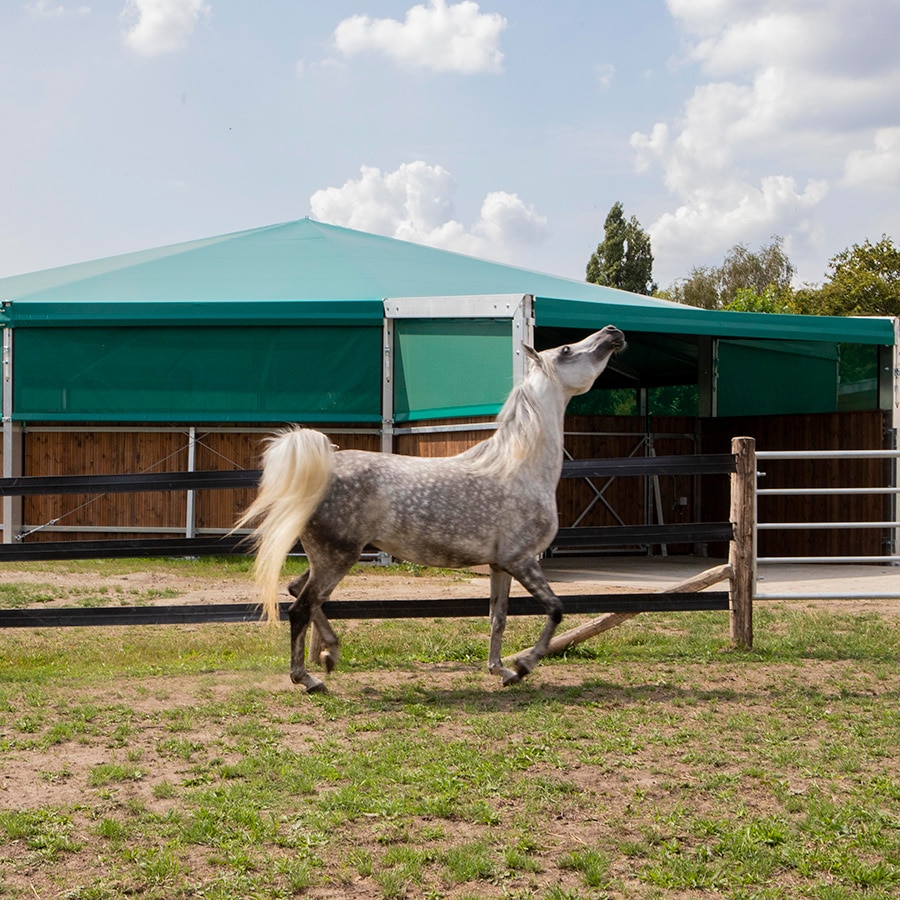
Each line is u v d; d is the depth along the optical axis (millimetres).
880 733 5523
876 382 15055
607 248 61344
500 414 6605
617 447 17000
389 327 14258
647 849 3955
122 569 13039
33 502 14930
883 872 3734
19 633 8875
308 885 3641
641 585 12023
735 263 59281
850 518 15344
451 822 4230
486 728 5535
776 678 6855
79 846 3900
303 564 13352
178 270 17141
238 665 7312
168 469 14914
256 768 4824
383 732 5516
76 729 5484
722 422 17438
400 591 11180
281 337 14461
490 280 17500
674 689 6539
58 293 15586
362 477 6234
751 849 3936
